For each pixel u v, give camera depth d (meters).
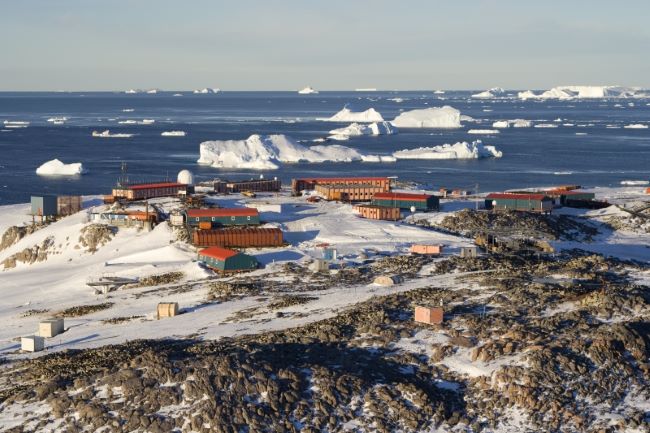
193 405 69.12
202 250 140.12
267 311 103.12
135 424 67.12
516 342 78.75
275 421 67.88
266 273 129.75
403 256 135.75
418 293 100.38
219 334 92.75
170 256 143.75
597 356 75.38
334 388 71.88
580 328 81.00
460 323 85.56
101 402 70.19
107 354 85.12
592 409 69.69
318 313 98.62
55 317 112.94
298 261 136.88
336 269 129.88
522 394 70.94
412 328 85.06
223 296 114.88
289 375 72.81
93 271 139.62
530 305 90.19
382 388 72.38
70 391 72.88
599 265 116.19
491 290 99.06
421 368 76.62
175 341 90.69
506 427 68.50
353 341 82.88
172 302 111.94
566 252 143.62
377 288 113.62
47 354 90.00
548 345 77.00
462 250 135.50
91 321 107.62
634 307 86.19
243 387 71.00
